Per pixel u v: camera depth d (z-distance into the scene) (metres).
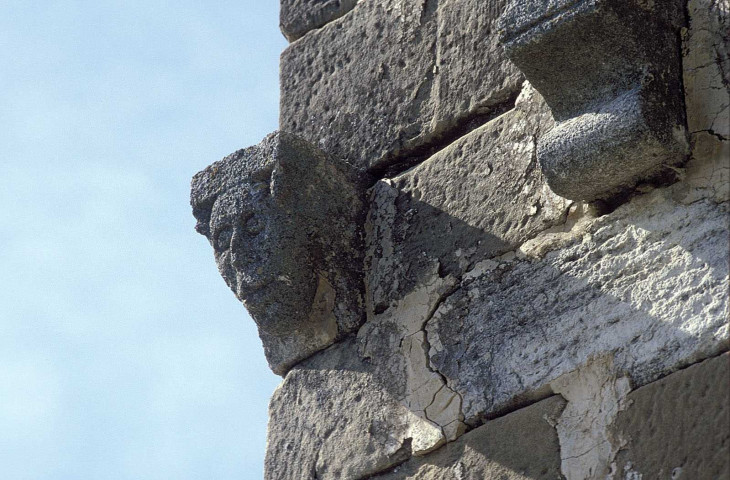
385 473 9.73
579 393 8.73
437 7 11.00
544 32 8.62
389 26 11.33
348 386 10.29
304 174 10.47
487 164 10.04
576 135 8.66
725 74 8.62
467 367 9.52
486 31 10.49
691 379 8.14
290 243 10.31
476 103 10.32
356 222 10.72
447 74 10.66
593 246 9.05
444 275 10.00
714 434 7.90
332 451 10.13
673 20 8.83
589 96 8.77
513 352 9.25
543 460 8.73
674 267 8.52
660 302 8.51
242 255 10.35
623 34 8.51
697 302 8.31
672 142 8.52
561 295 9.12
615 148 8.51
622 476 8.24
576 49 8.64
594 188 8.90
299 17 12.27
